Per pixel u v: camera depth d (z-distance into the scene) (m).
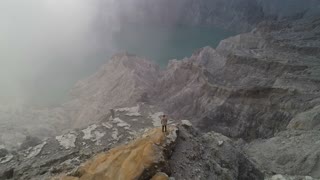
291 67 88.75
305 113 65.50
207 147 35.44
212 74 100.31
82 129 50.75
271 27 127.38
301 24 129.25
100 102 92.94
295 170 50.75
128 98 88.00
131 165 27.00
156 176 26.39
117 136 47.81
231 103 80.69
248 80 92.62
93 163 28.62
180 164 29.73
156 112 59.66
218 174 31.42
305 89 76.31
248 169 37.81
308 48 100.75
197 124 80.00
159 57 137.50
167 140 30.56
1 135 76.81
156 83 103.19
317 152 51.66
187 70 98.38
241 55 102.06
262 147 60.00
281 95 75.31
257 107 77.12
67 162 37.84
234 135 76.88
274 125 72.75
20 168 40.56
